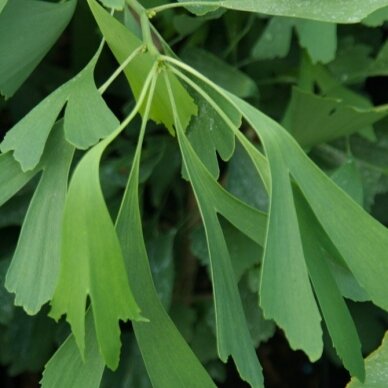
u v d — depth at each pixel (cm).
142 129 45
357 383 53
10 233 70
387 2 47
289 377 85
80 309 42
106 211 43
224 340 44
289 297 43
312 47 64
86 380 46
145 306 46
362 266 45
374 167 70
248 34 70
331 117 63
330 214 45
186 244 73
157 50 49
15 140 47
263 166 45
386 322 73
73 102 47
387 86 75
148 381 71
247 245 66
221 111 46
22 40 52
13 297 67
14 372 72
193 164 46
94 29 71
